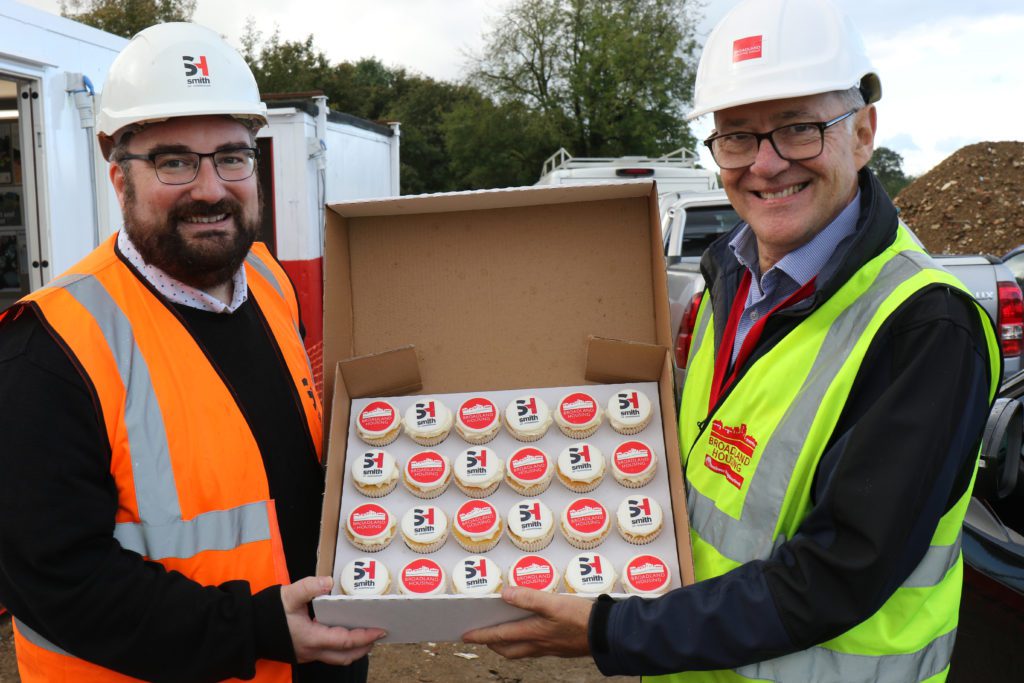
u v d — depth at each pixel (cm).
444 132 3566
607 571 172
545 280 211
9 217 573
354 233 211
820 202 152
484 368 212
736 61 150
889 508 125
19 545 135
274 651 148
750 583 136
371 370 200
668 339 196
